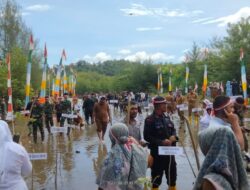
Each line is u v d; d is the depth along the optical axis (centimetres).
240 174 396
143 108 4062
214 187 384
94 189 969
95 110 1698
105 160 565
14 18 5519
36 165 1249
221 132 399
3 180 491
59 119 2192
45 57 1266
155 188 834
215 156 396
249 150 1288
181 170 1134
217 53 5834
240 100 867
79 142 1769
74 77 3950
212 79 5697
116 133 570
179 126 2200
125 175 555
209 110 918
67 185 1008
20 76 3803
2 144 499
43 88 1271
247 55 5138
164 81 7806
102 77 12394
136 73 8519
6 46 5466
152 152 824
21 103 3588
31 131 1875
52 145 1675
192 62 6594
